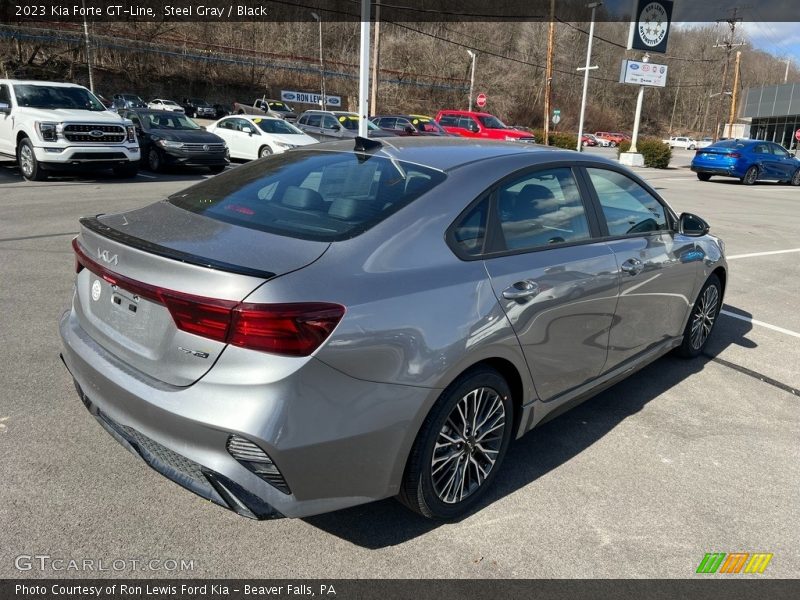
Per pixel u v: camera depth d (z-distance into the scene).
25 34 61.03
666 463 3.47
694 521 2.96
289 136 18.66
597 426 3.87
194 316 2.26
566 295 3.14
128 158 13.73
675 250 4.20
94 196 11.62
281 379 2.19
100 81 66.56
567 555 2.69
